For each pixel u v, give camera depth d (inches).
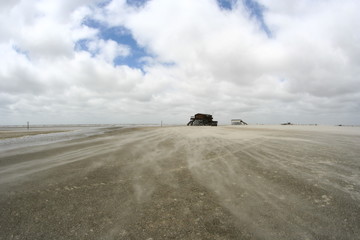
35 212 129.3
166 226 115.1
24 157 286.0
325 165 229.6
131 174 206.1
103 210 132.6
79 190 165.0
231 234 107.6
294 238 103.3
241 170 216.7
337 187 165.6
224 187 171.2
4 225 114.8
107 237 105.0
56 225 115.1
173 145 389.7
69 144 416.2
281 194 155.0
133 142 440.1
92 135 633.0
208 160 262.5
